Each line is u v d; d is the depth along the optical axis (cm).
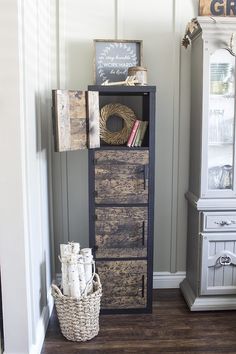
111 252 241
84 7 260
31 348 194
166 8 263
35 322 202
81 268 217
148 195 238
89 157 233
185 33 256
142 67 243
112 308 246
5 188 178
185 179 280
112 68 261
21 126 176
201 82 237
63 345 212
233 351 207
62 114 200
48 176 255
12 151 176
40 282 220
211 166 246
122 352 205
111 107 250
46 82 245
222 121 243
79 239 282
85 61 265
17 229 182
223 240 244
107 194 237
